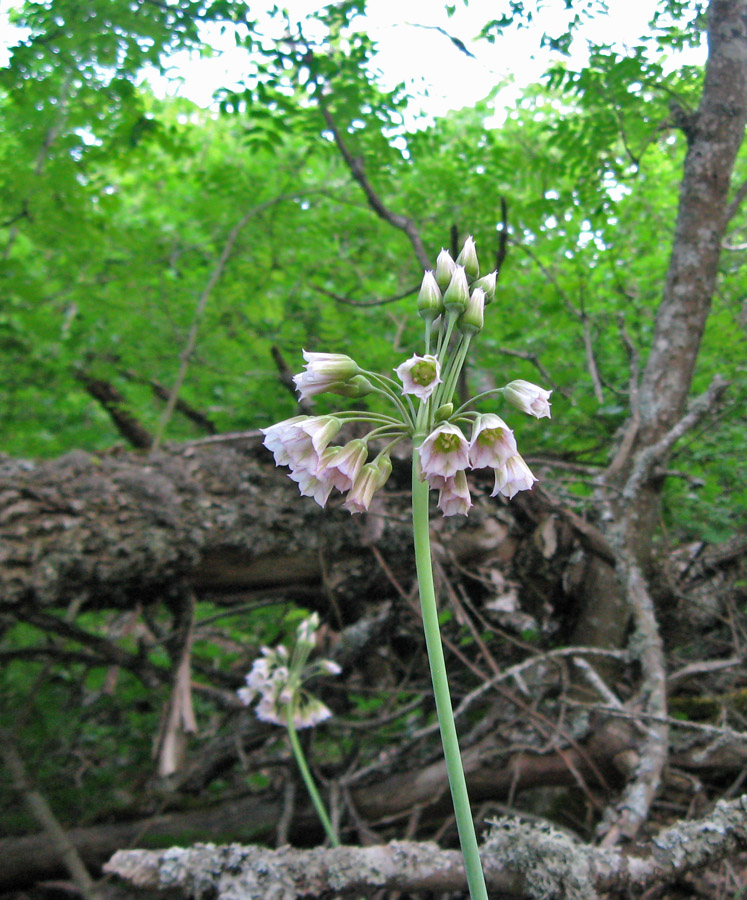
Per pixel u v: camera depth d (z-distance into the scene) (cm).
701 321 328
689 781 271
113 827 297
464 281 128
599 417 395
